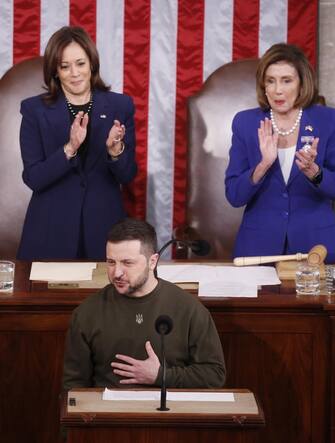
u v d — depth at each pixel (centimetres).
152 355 1266
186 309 1312
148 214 2241
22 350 1463
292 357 1481
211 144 2102
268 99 1703
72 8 2170
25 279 1587
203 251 1549
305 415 1487
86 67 1838
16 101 2088
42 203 1892
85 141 1878
